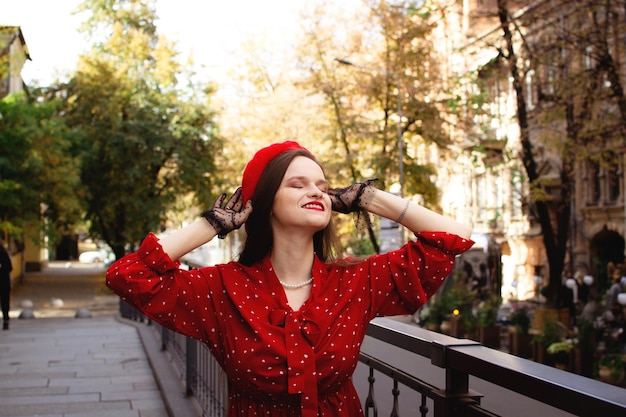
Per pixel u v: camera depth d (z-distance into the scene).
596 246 27.67
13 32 17.66
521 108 18.55
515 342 13.82
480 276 24.20
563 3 16.33
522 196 20.42
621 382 9.87
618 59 16.14
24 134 23.53
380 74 23.89
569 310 18.72
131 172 29.92
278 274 2.17
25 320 14.89
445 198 37.66
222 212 2.16
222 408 4.58
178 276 2.13
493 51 26.02
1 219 25.23
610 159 18.12
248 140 35.59
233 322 2.09
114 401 6.79
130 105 31.31
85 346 10.38
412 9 21.00
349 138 25.67
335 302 2.10
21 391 7.23
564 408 1.66
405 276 2.15
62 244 70.31
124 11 38.50
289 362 1.99
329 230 2.36
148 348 9.47
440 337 2.43
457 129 24.02
